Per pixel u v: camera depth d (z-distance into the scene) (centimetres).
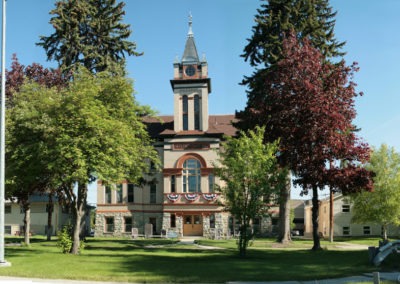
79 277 1468
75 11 3706
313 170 2598
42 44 3706
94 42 3891
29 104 2267
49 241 3759
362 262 1848
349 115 2741
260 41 3684
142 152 2967
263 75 3441
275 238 4609
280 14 3538
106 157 2162
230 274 1561
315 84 2694
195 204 4809
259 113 2892
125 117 2583
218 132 4878
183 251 2773
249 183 2342
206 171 4850
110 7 3928
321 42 3519
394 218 4406
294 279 1456
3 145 1822
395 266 1691
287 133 2659
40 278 1479
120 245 3300
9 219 5959
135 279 1438
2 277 1496
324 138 2561
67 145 2088
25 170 2297
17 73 3538
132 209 5025
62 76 3638
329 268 1719
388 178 4412
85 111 2116
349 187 2655
